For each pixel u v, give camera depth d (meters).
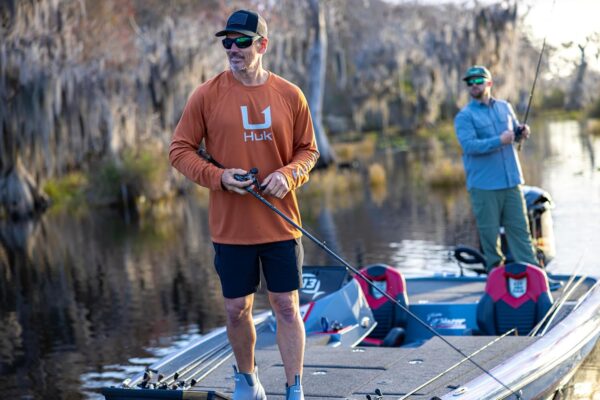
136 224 22.44
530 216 10.07
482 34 35.84
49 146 27.05
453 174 25.98
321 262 14.10
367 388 5.72
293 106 5.10
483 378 5.80
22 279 15.25
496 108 9.51
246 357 5.20
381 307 8.09
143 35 31.41
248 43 4.90
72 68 27.83
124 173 28.20
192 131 5.07
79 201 29.86
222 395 5.05
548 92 74.56
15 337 10.83
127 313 11.74
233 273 5.04
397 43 52.28
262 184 4.87
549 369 6.34
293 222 4.85
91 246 18.75
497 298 7.74
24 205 26.95
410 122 54.78
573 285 8.80
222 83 5.05
